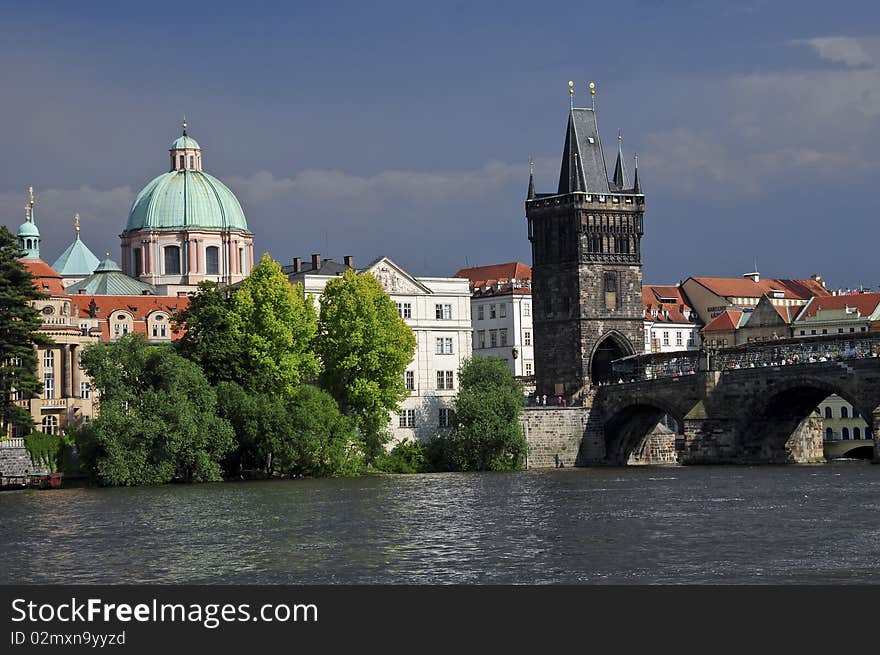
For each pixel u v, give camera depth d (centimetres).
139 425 15700
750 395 18212
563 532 9925
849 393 16875
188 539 9919
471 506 12181
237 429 16725
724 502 11900
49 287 19788
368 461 18288
